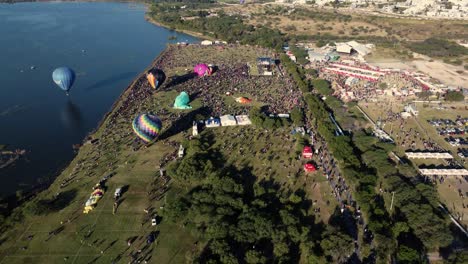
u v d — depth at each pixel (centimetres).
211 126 17775
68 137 17812
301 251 10375
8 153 16362
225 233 10438
